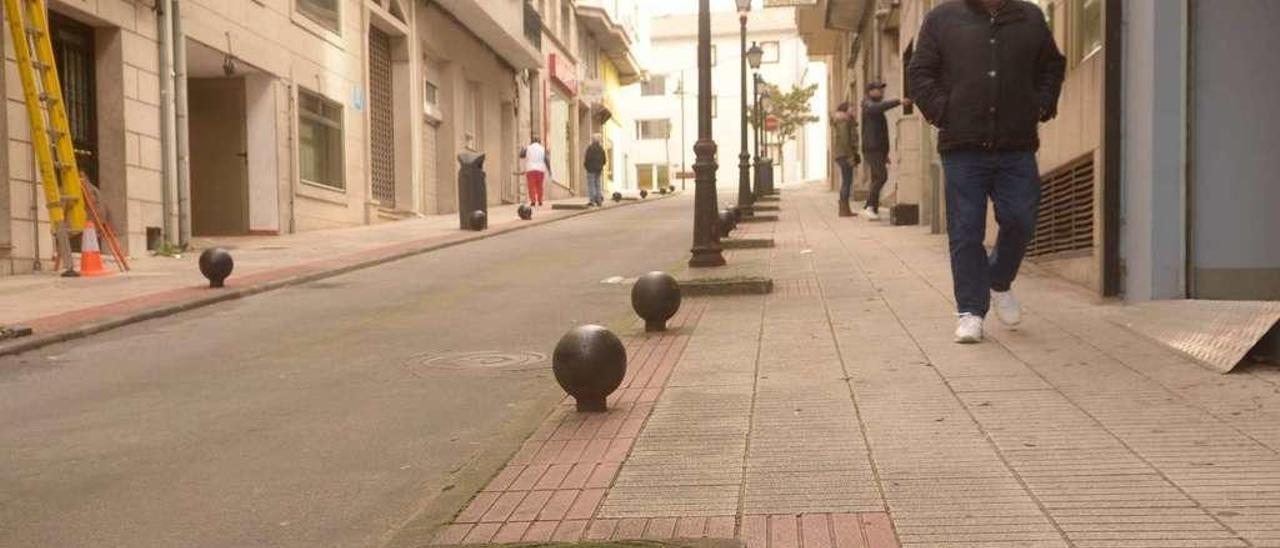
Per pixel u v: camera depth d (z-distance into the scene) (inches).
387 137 1061.8
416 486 186.9
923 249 487.5
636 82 2583.7
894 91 946.1
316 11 856.3
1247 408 194.4
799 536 143.1
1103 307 294.5
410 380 276.2
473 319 378.9
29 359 319.9
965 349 255.1
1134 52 290.7
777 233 620.7
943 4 259.8
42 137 499.8
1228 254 272.8
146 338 354.0
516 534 150.0
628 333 310.0
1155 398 204.4
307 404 253.1
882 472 168.9
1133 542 135.7
